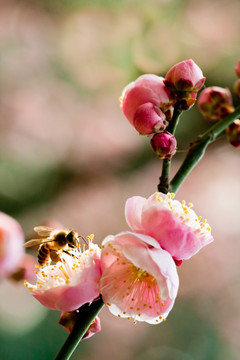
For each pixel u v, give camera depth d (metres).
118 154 0.99
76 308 0.38
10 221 0.40
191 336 0.92
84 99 0.97
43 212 0.88
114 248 0.38
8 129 0.94
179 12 0.88
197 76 0.40
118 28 0.88
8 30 0.95
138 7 0.88
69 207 0.94
